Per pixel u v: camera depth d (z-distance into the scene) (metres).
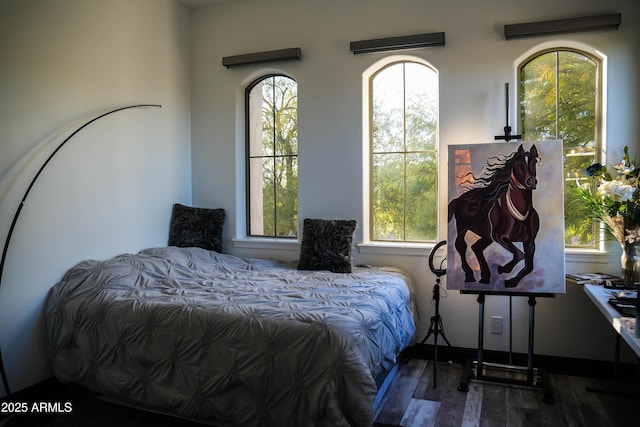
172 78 4.26
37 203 3.03
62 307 3.00
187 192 4.45
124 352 2.70
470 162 3.13
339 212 3.98
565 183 3.43
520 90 3.54
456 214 3.13
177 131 4.32
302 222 4.11
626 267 2.87
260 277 3.46
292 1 4.09
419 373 3.33
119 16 3.68
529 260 2.98
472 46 3.54
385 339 2.62
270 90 4.35
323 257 3.71
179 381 2.50
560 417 2.65
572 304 3.33
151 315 2.67
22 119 2.93
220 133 4.40
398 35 3.74
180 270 3.54
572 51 3.40
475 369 3.37
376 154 3.97
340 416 2.09
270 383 2.26
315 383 2.17
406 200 3.88
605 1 3.22
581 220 3.39
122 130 3.71
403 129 3.88
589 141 3.37
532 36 3.38
